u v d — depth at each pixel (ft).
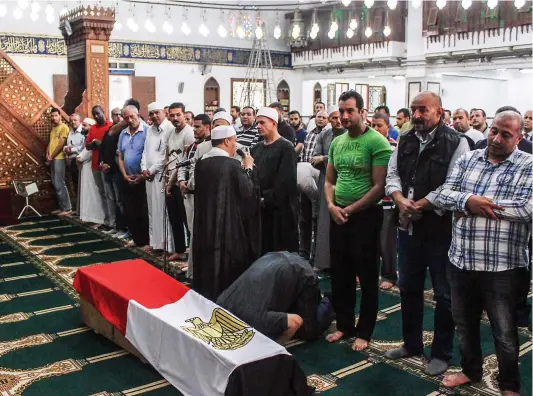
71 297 14.55
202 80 61.05
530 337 11.98
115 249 19.42
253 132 17.16
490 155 8.80
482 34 49.88
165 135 18.30
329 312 12.26
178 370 9.65
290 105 67.97
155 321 10.11
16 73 25.53
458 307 9.40
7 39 49.29
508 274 8.63
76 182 26.13
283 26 65.92
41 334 12.16
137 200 19.33
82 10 27.61
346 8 59.82
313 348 11.48
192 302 10.90
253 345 9.25
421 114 9.65
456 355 11.21
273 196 13.24
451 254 9.23
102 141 21.24
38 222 24.14
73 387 9.84
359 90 62.69
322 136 15.87
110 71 55.42
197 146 15.52
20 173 25.93
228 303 10.98
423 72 55.16
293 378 9.04
